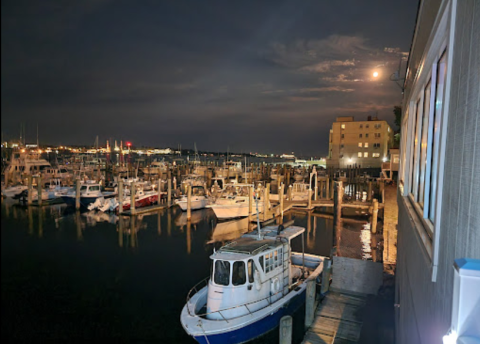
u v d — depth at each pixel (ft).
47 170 162.20
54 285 53.78
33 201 122.01
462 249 5.46
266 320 33.37
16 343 37.24
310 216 106.11
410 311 13.65
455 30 6.83
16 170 161.79
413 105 20.92
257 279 33.78
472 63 5.26
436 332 7.32
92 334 39.06
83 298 49.01
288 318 24.62
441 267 7.16
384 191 77.20
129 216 104.78
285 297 35.81
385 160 213.05
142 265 64.90
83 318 43.01
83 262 66.74
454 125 6.52
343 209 111.34
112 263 66.18
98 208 111.34
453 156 6.50
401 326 18.35
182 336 39.14
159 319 42.83
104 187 142.82
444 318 6.48
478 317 3.76
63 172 168.25
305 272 45.16
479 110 4.77
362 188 158.40
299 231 43.39
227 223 95.76
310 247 76.64
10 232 89.30
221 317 31.96
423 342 9.36
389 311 31.73
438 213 7.66
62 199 120.37
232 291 32.19
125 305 46.57
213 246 78.23
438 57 11.17
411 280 13.88
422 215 13.58
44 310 44.96
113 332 39.70
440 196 7.62
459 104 6.14
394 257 41.73
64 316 43.42
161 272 60.75
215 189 135.13
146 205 116.98
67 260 68.03
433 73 11.75
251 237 40.42
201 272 60.90
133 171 211.41
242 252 33.86
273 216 99.09
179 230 91.71
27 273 59.77
